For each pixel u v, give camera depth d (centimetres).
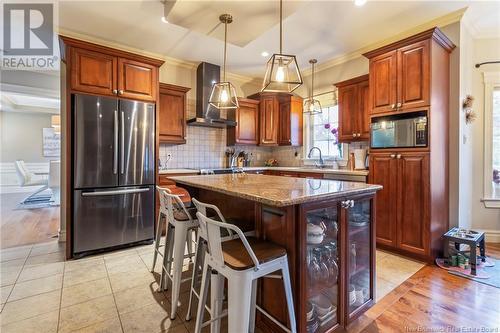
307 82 472
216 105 259
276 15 227
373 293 179
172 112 387
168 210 206
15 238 337
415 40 260
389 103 284
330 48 370
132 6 267
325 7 267
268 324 154
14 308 182
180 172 366
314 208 139
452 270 243
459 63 280
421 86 257
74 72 272
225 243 145
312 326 146
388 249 292
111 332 159
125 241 302
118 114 294
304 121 478
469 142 315
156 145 325
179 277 178
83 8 270
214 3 211
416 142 262
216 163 471
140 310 182
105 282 221
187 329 163
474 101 326
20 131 754
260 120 484
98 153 283
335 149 434
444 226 278
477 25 301
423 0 256
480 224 330
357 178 323
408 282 221
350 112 373
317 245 148
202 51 382
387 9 272
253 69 458
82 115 274
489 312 179
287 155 514
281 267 129
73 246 273
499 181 332
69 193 271
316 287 147
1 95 582
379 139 294
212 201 231
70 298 196
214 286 139
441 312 180
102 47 285
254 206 167
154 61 319
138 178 309
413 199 264
